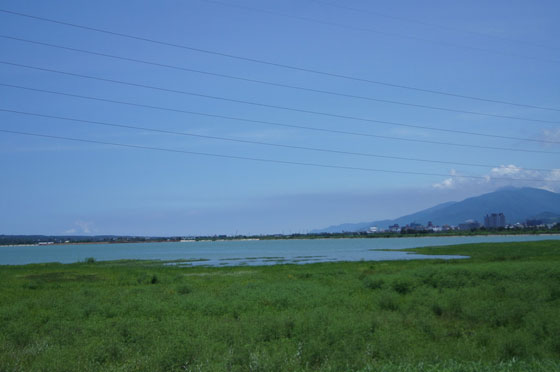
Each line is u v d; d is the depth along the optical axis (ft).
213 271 180.24
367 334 47.37
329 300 76.95
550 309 57.93
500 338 44.86
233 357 39.81
